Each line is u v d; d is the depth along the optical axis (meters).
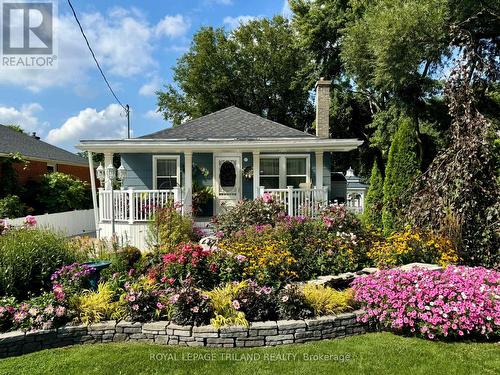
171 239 8.20
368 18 14.20
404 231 6.86
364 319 4.34
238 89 27.75
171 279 4.78
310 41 21.00
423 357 3.65
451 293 4.20
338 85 21.16
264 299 4.34
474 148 5.81
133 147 10.62
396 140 8.88
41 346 3.90
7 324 4.00
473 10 11.61
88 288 4.99
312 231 6.78
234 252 5.63
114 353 3.75
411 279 4.52
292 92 27.20
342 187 14.17
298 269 5.86
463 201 5.94
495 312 4.05
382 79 13.50
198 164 11.59
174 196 9.96
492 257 5.76
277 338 4.05
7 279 4.68
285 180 11.61
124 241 9.27
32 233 5.70
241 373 3.36
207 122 12.93
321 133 12.27
